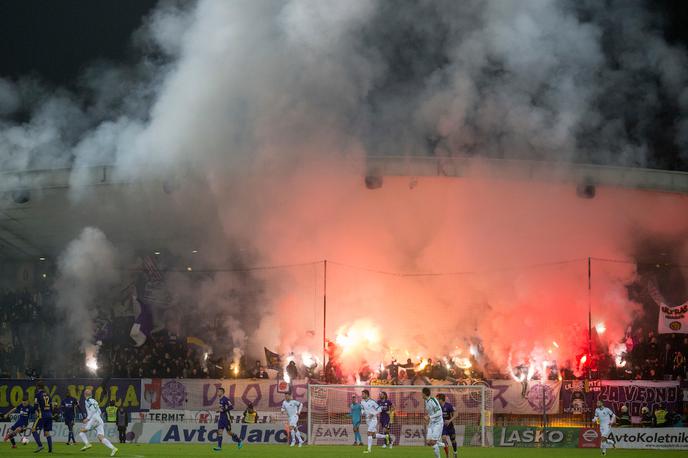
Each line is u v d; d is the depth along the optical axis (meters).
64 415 34.41
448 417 27.34
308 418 38.03
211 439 37.22
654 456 31.19
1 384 39.19
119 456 28.03
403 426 37.88
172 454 29.12
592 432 36.44
